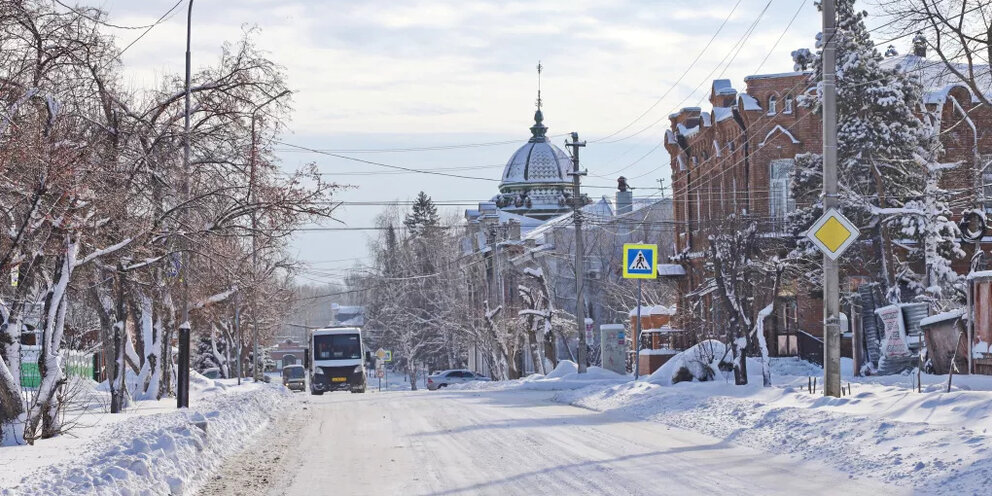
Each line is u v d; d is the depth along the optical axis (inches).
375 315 4343.0
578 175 1911.9
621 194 3560.5
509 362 2657.5
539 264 3262.8
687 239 2458.2
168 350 1526.8
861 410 716.7
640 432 762.2
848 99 1872.5
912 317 1342.3
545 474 535.8
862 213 1881.2
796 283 1877.5
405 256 3828.7
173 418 893.8
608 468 550.9
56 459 610.9
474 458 619.2
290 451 697.0
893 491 455.8
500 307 2652.6
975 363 997.8
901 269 1862.7
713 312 1667.1
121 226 885.8
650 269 1331.2
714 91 2447.1
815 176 1909.4
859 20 1910.7
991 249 1894.7
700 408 890.7
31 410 721.6
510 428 821.2
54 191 716.0
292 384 3408.0
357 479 540.7
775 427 693.3
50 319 740.7
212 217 1055.6
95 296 1163.3
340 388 2409.0
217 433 718.5
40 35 775.7
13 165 689.0
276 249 1740.9
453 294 3267.7
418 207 5305.1
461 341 3393.2
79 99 904.9
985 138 1966.0
